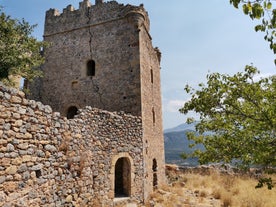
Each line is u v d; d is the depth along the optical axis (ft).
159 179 51.75
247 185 49.14
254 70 15.93
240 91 15.81
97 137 31.35
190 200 38.09
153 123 52.37
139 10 49.32
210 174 64.54
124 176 37.63
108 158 32.71
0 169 17.37
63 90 51.85
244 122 15.85
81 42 53.16
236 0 9.30
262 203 34.83
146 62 51.75
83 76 50.96
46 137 22.61
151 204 35.88
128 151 36.99
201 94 16.93
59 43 55.16
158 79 62.13
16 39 34.94
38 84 53.93
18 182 18.81
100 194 30.17
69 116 51.52
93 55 51.26
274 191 42.93
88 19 53.78
